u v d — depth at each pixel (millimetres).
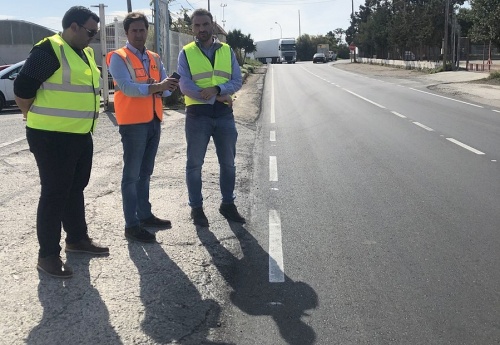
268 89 26344
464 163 8438
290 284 4176
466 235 5227
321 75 39812
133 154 4816
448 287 4113
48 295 3838
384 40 62312
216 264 4500
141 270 4305
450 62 38656
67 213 4484
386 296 3975
